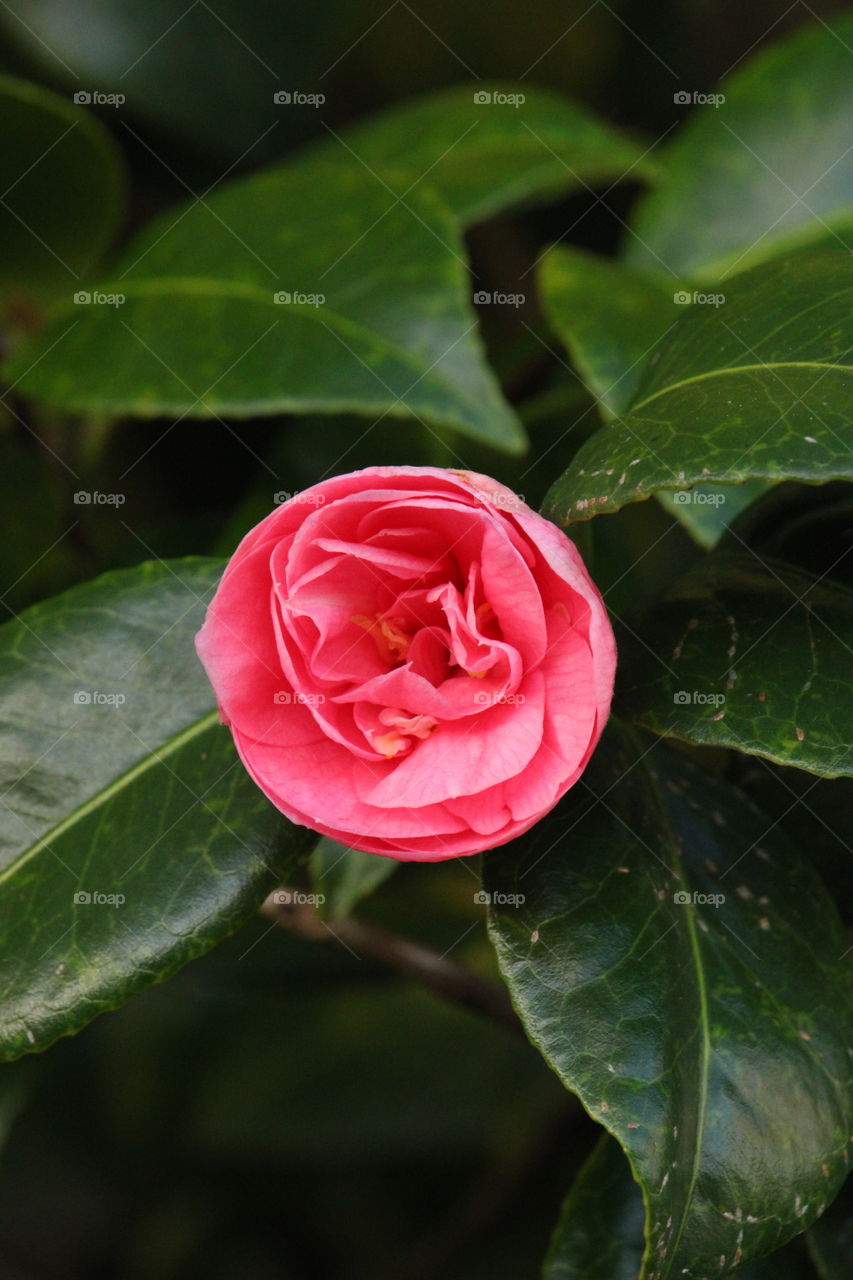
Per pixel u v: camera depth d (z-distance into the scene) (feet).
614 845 1.72
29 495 2.17
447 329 1.94
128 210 2.55
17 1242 2.76
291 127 2.47
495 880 1.70
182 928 1.72
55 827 1.77
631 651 1.73
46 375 2.01
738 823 1.80
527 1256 2.40
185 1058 2.69
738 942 1.73
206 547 2.25
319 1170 2.75
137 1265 2.77
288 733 1.65
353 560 1.65
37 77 2.34
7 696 1.81
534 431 2.20
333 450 2.18
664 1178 1.62
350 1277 2.72
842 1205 1.81
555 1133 2.33
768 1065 1.69
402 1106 2.56
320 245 2.00
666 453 1.63
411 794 1.62
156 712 1.81
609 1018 1.65
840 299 1.70
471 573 1.63
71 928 1.73
